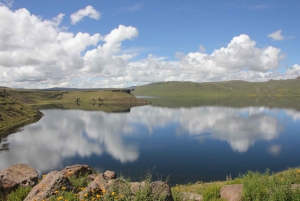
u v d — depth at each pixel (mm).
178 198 9352
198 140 64312
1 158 50250
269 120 101312
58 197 8445
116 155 51188
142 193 7562
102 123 105438
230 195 10750
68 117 130000
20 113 122562
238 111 145500
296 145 55969
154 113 145500
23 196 10219
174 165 43281
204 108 174875
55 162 46969
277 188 9570
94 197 8336
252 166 41625
